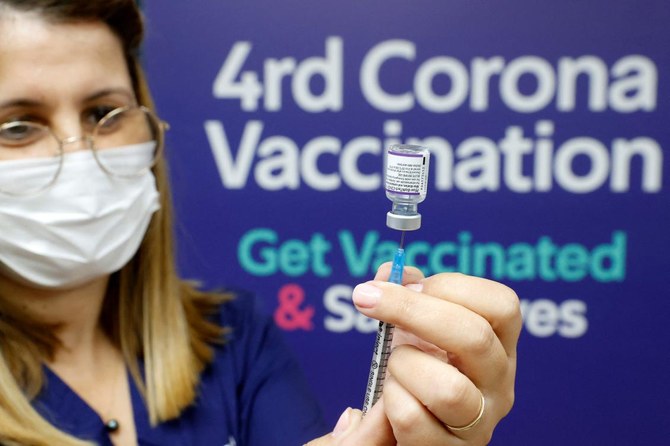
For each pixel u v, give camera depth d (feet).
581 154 5.99
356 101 5.92
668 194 6.05
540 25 5.82
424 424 2.71
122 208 3.93
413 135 5.95
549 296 6.18
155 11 5.76
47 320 4.00
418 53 5.85
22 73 3.54
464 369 2.78
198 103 5.90
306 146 5.98
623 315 6.21
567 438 6.36
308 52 5.86
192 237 6.04
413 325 2.70
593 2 5.79
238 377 4.64
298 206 6.07
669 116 5.94
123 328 4.30
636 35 5.82
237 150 5.98
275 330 5.00
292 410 4.68
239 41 5.83
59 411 3.97
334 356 6.26
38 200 3.75
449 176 6.00
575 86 5.90
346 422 3.16
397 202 2.73
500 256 6.11
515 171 6.01
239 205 6.04
